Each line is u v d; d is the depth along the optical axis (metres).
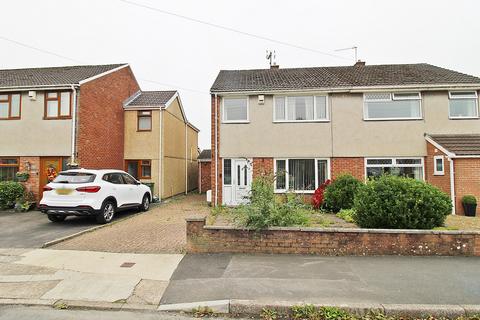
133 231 8.49
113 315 3.93
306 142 13.99
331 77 15.50
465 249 5.98
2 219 10.66
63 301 4.27
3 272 5.34
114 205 10.30
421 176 13.46
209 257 6.03
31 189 13.65
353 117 13.89
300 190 13.91
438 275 4.98
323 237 6.16
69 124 13.73
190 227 6.36
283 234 6.23
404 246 6.04
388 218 6.46
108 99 16.20
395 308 3.88
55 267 5.57
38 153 13.83
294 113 14.25
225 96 14.45
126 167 17.80
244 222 6.47
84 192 9.23
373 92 13.87
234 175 14.20
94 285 4.77
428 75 14.88
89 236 7.93
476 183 11.12
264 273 5.12
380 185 6.88
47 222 9.99
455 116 13.57
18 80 15.15
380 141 13.73
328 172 13.89
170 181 19.16
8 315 3.92
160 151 17.55
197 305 4.09
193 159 26.16
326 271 5.18
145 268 5.46
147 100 18.92
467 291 4.38
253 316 3.96
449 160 11.45
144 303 4.21
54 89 13.80
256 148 14.15
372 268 5.31
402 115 13.81
